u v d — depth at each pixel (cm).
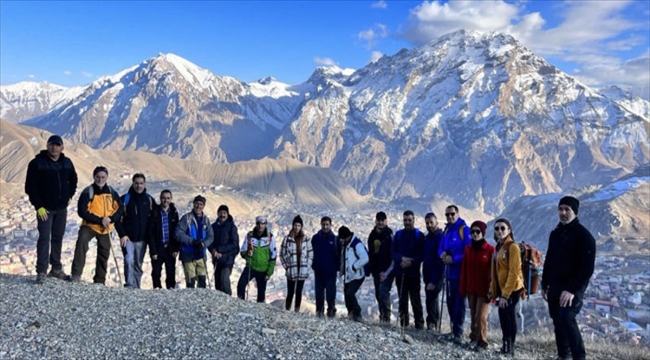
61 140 1216
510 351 1075
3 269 5825
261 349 857
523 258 1120
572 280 966
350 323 1190
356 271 1414
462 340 1171
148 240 1383
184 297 1188
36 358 750
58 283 1192
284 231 14700
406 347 1002
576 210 989
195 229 1410
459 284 1152
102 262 1316
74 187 1259
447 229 1261
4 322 882
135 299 1117
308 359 833
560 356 1041
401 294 1384
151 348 825
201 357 802
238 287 1494
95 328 898
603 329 4953
